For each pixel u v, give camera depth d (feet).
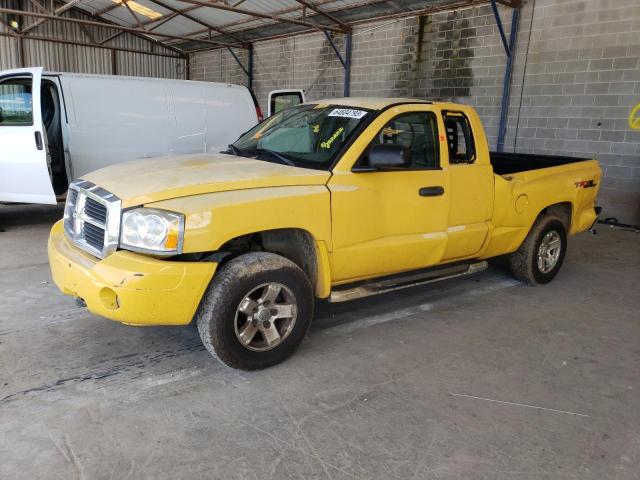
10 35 47.52
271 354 11.54
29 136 22.08
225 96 29.45
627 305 16.81
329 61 44.52
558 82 31.09
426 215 13.98
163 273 9.97
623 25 28.22
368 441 9.15
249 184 11.19
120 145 25.23
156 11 47.91
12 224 25.18
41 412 9.62
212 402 10.21
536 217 17.57
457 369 11.99
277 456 8.65
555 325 14.90
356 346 13.00
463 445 9.15
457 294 17.34
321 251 12.06
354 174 12.49
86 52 53.01
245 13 37.52
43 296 15.56
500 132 33.78
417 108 14.03
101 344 12.57
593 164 20.17
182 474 8.14
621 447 9.30
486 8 33.58
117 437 8.98
